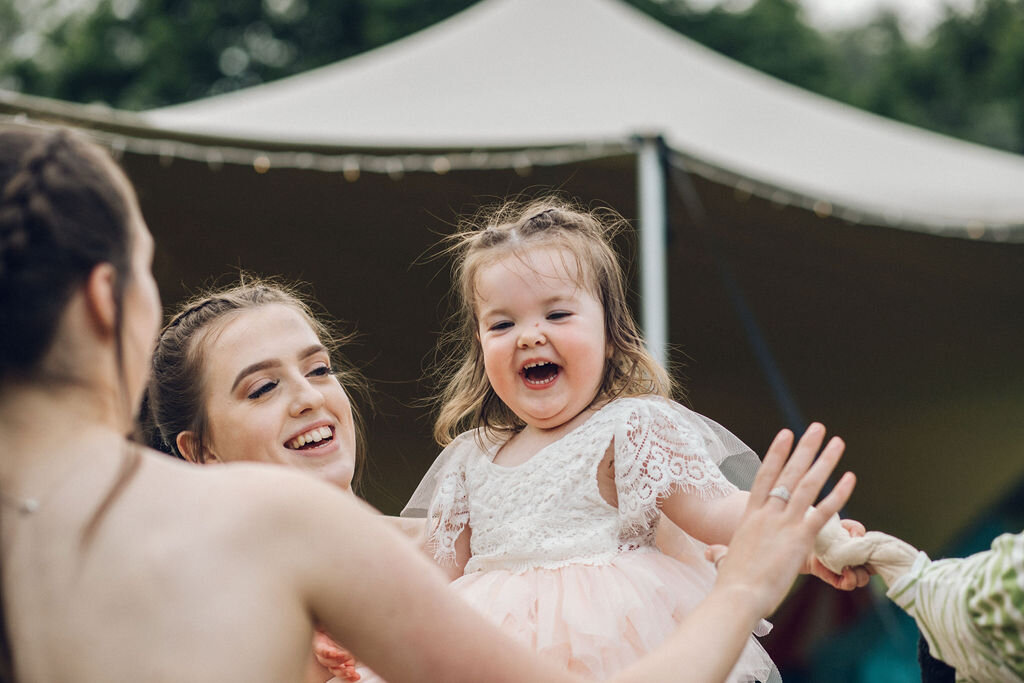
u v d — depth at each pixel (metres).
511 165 5.06
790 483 1.59
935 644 1.63
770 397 6.80
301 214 5.39
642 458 2.12
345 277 5.68
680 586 2.01
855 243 5.99
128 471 1.29
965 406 7.07
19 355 1.26
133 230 1.36
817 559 1.85
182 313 2.43
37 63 19.56
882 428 7.10
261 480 1.33
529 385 2.29
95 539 1.25
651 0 20.53
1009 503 9.67
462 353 2.78
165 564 1.24
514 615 1.99
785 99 8.41
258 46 19.62
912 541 7.40
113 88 19.55
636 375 2.41
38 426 1.28
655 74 8.02
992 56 22.02
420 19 19.03
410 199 5.31
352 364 5.73
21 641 1.24
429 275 5.64
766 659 2.03
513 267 2.30
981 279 6.33
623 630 1.92
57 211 1.27
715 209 5.71
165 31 19.23
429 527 2.38
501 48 7.96
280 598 1.27
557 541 2.12
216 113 7.39
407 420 5.52
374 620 1.32
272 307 2.38
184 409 2.35
